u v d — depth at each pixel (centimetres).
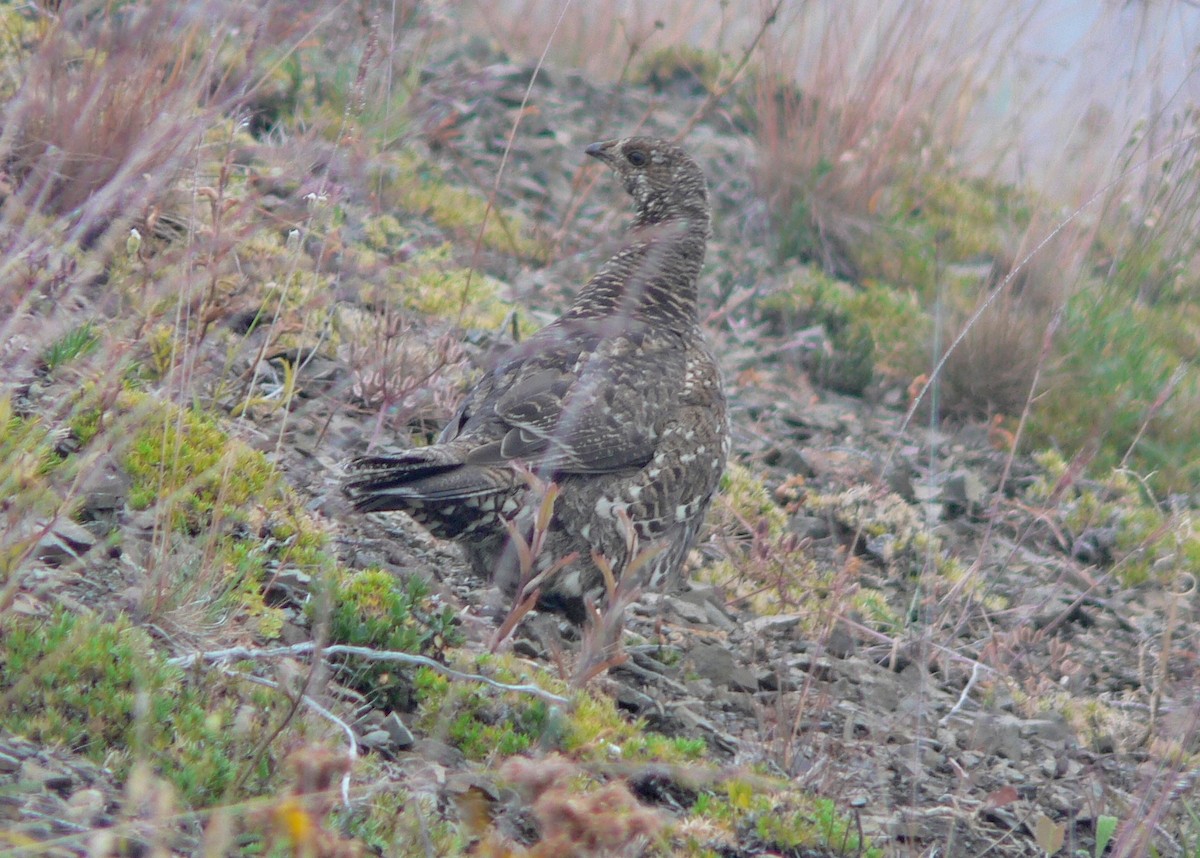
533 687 737
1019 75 1953
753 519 1138
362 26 1419
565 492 861
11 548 667
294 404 1030
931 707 969
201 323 918
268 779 624
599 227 1551
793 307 1550
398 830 626
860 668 983
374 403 1058
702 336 1012
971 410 1459
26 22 1245
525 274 1420
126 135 977
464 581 922
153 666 664
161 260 912
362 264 1217
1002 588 1181
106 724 627
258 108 1382
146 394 871
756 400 1388
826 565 1127
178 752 624
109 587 738
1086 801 862
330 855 534
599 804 583
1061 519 1277
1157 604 1206
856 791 836
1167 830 849
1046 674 1058
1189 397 1496
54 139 977
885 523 1191
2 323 787
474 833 625
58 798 570
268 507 863
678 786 778
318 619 743
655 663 923
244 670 709
